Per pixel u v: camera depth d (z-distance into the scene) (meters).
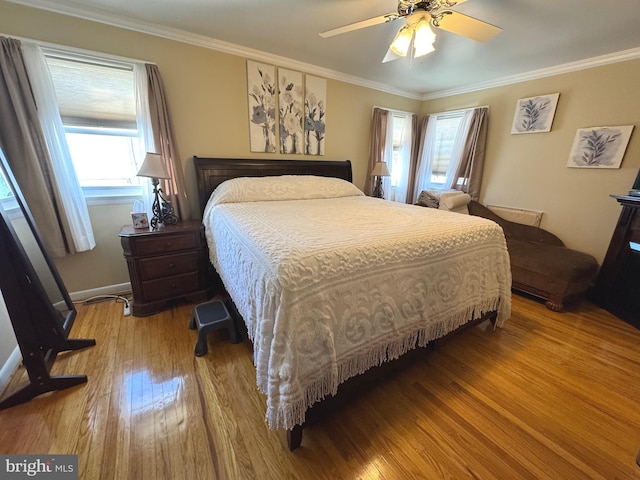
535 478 1.04
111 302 2.25
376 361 1.28
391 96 3.77
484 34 1.61
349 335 1.13
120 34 2.05
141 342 1.77
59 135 1.94
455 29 1.58
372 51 2.54
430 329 1.45
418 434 1.21
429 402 1.39
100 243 2.29
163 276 2.10
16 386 1.40
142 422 1.22
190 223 2.34
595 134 2.60
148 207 2.35
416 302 1.35
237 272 1.46
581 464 1.10
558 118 2.84
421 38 1.48
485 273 1.71
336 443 1.16
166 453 1.09
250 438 1.16
